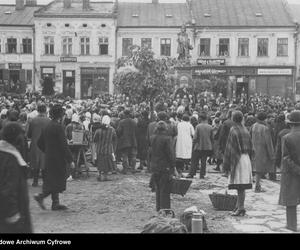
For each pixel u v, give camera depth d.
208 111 26.41
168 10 61.78
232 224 11.01
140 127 20.02
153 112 21.81
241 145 11.74
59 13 58.81
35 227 10.57
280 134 15.48
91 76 59.00
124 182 17.05
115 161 20.06
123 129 18.95
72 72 59.03
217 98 39.00
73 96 58.91
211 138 17.92
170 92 27.33
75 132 17.75
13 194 6.03
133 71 25.58
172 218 8.82
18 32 59.12
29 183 16.31
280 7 62.25
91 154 21.16
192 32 58.78
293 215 10.13
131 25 58.62
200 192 15.28
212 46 59.06
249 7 62.06
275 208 12.84
